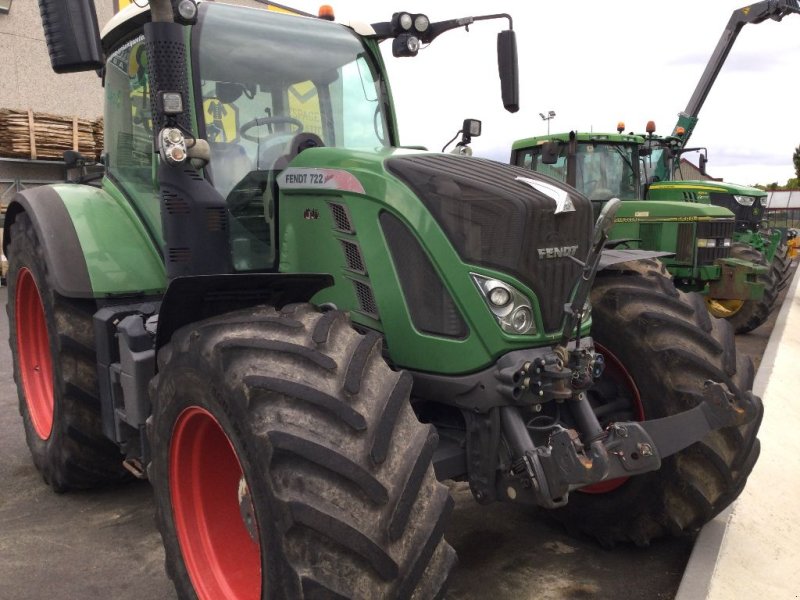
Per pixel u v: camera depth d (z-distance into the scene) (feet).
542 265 7.79
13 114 34.94
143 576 9.26
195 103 9.03
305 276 7.44
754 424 9.36
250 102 9.55
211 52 9.34
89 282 10.09
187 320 7.73
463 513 11.15
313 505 5.76
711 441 9.14
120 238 10.66
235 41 9.60
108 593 8.84
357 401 6.28
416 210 7.92
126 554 9.84
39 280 11.18
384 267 8.16
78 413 10.90
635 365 9.81
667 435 8.14
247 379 6.27
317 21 10.68
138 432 9.87
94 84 41.93
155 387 7.79
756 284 25.79
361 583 5.79
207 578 7.66
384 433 6.17
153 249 10.37
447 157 8.76
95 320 10.18
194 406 7.08
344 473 5.85
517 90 10.70
